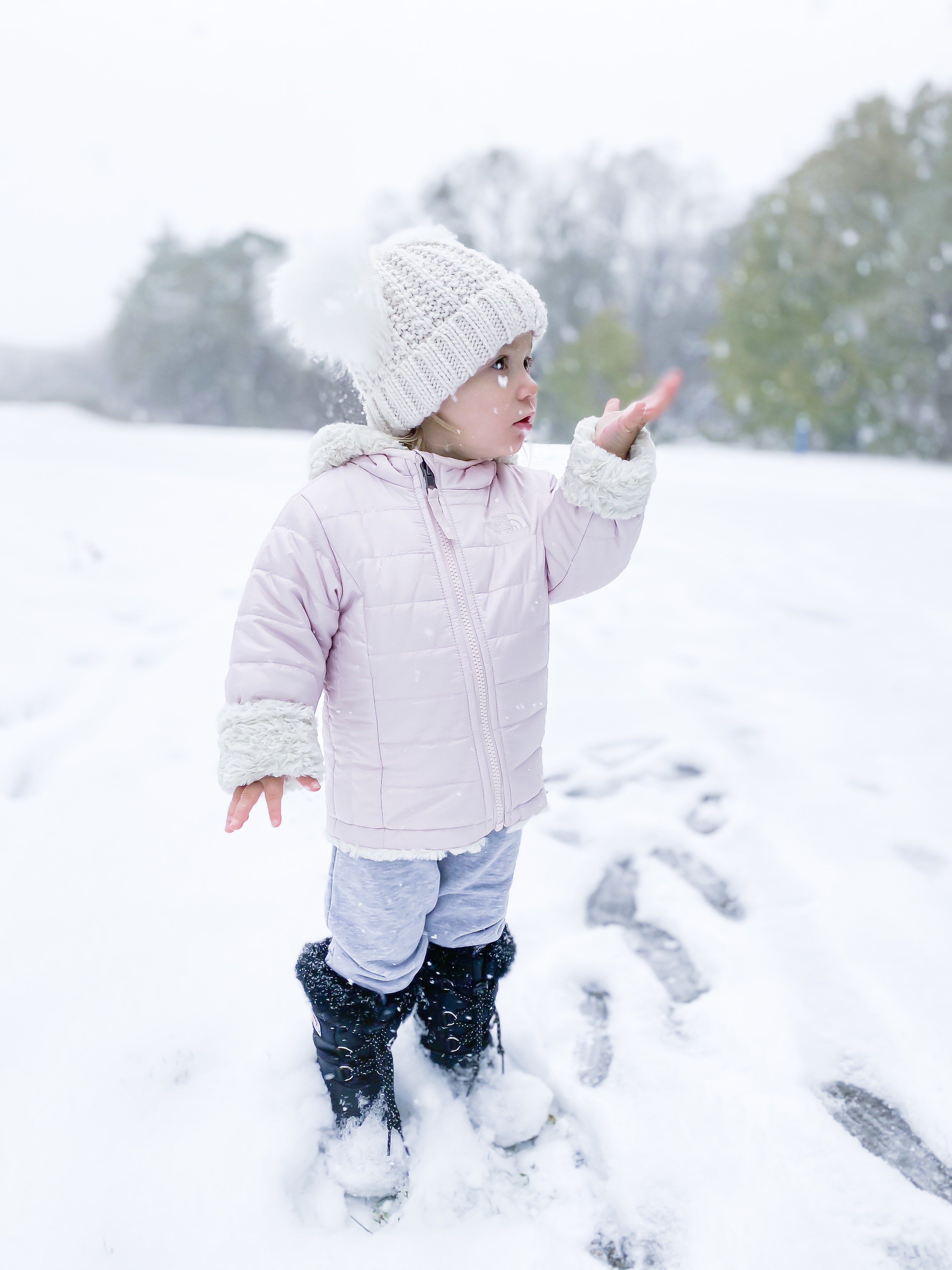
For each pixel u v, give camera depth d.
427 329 1.39
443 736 1.40
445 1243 1.39
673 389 1.37
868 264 29.00
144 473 9.85
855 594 5.12
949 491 10.58
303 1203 1.47
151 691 3.43
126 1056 1.71
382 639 1.39
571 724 3.29
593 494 1.41
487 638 1.41
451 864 1.54
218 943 2.01
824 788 2.81
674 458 15.81
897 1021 1.83
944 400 28.95
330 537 1.39
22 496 7.75
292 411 44.69
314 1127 1.56
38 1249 1.37
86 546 5.68
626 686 3.64
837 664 3.92
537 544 1.48
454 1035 1.63
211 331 47.50
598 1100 1.64
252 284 46.53
